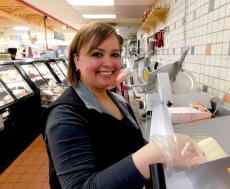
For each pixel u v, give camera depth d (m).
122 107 1.16
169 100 1.61
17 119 3.02
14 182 2.59
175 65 1.86
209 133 0.96
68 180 0.62
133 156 0.57
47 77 4.41
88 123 0.80
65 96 0.85
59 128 0.70
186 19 2.72
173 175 0.69
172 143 0.56
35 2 6.15
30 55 5.29
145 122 1.61
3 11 6.92
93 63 0.89
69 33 13.95
